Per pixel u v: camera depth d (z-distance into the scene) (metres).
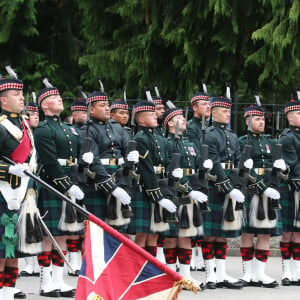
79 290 13.80
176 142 19.19
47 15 38.09
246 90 31.22
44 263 18.16
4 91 15.59
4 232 14.98
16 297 17.83
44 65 35.97
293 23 26.72
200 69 29.92
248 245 20.55
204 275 22.06
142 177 18.92
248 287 20.23
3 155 15.36
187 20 29.03
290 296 18.89
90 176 18.20
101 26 32.22
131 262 13.84
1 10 33.69
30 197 15.48
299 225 20.61
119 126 19.91
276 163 20.11
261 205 20.20
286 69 27.92
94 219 13.95
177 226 19.28
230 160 20.14
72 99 32.91
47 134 17.81
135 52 30.83
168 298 13.73
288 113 21.17
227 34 28.30
